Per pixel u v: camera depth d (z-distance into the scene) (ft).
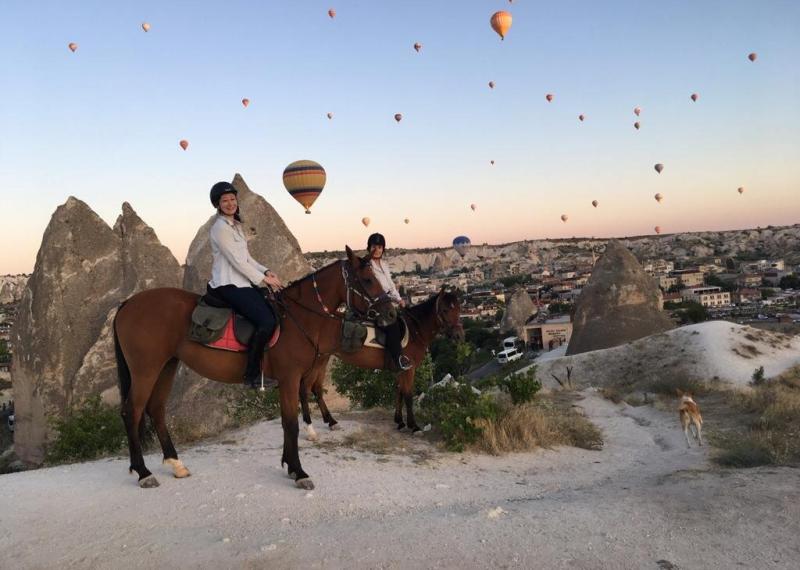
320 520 19.88
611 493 23.21
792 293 563.89
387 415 40.60
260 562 16.25
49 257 113.39
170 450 23.98
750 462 30.78
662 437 43.70
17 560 16.74
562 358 100.07
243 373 22.48
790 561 16.01
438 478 27.20
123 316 22.33
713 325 97.96
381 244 33.71
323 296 22.93
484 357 275.18
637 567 15.67
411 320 34.99
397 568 15.69
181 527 18.86
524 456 33.78
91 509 20.42
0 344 353.51
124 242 119.24
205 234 109.50
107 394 107.86
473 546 16.89
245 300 22.11
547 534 17.74
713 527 18.21
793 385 70.44
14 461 114.93
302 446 30.66
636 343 98.07
